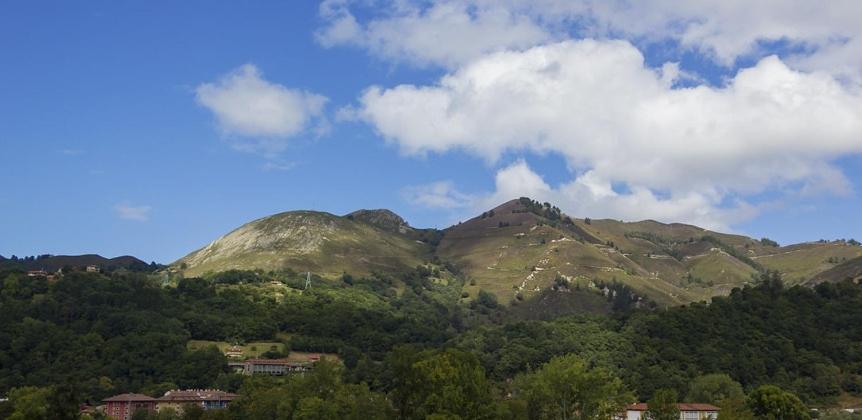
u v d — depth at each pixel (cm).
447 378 16462
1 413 17912
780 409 19875
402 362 17188
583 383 18612
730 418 18438
